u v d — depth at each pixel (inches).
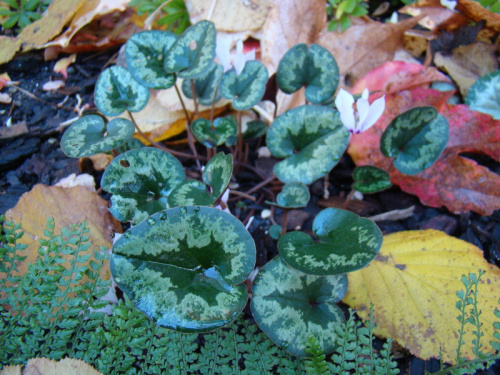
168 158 7.8
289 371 6.7
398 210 9.6
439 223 9.4
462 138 9.7
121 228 8.9
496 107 10.3
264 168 10.5
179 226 6.1
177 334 6.8
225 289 6.1
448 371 6.5
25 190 9.8
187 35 8.3
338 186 10.2
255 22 11.4
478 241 9.2
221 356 6.8
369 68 11.6
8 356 7.0
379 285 8.1
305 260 6.6
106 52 12.6
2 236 7.2
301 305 7.0
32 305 6.8
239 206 9.8
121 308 6.7
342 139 8.1
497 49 11.5
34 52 12.2
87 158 10.3
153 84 8.1
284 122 8.5
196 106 9.4
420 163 8.6
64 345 6.6
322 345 6.7
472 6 10.9
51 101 11.5
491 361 6.2
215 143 8.6
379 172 8.4
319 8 11.3
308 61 9.1
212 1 11.5
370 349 6.6
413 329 7.6
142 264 5.9
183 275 6.2
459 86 11.2
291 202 7.7
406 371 7.6
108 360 6.4
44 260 6.9
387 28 11.4
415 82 10.8
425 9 12.0
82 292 6.8
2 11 12.4
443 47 11.6
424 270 8.2
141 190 7.6
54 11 11.8
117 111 8.4
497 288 7.8
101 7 11.5
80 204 8.6
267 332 6.6
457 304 6.6
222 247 6.2
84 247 7.0
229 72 8.9
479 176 9.2
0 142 10.6
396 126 8.3
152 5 11.6
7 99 11.4
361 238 6.6
